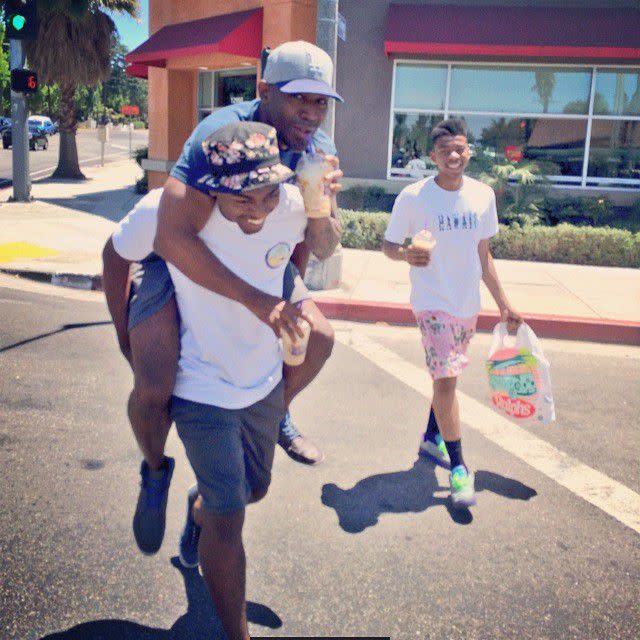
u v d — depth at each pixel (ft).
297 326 6.77
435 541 10.85
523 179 41.88
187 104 53.47
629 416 16.66
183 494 11.94
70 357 19.01
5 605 8.88
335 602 9.27
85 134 248.52
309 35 41.60
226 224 7.22
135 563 9.89
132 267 8.38
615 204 46.75
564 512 11.93
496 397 12.69
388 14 45.73
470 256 11.75
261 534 10.78
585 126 47.06
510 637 8.74
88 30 73.92
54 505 11.32
